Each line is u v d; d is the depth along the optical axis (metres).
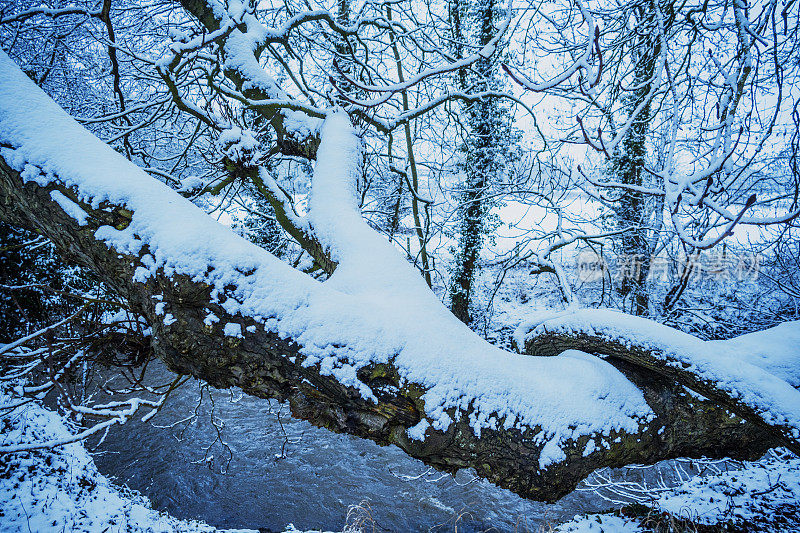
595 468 2.20
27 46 5.82
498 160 10.42
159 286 1.96
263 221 8.65
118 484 6.73
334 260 2.87
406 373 2.03
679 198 2.17
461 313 11.81
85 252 2.09
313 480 7.24
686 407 2.46
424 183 8.26
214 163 3.94
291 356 1.99
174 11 5.92
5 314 5.91
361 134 4.31
